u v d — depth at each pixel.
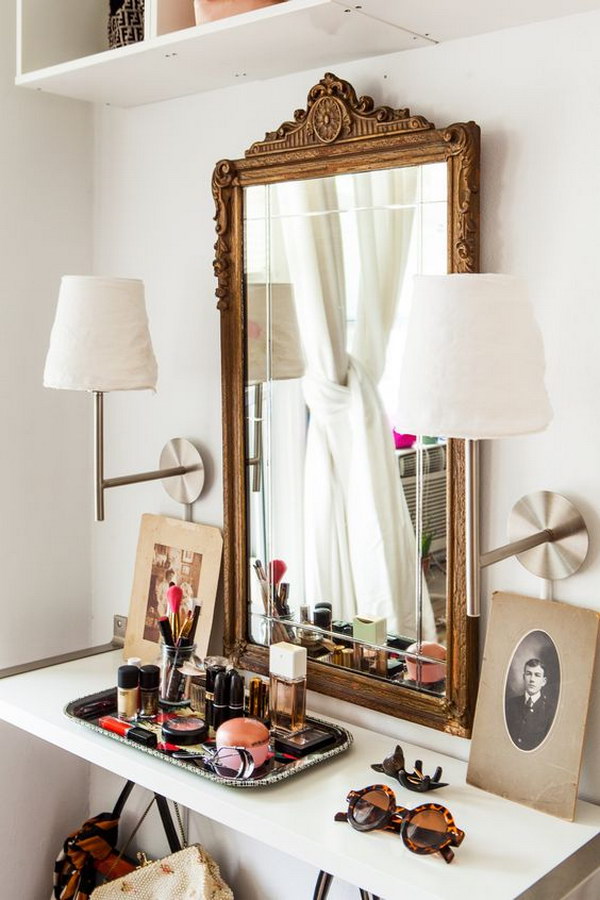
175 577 1.93
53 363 1.67
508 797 1.42
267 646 1.79
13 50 1.94
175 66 1.65
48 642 2.12
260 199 1.71
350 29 1.43
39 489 2.07
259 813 1.39
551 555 1.42
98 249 2.10
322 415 1.66
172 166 1.92
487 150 1.46
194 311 1.91
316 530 1.69
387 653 1.61
